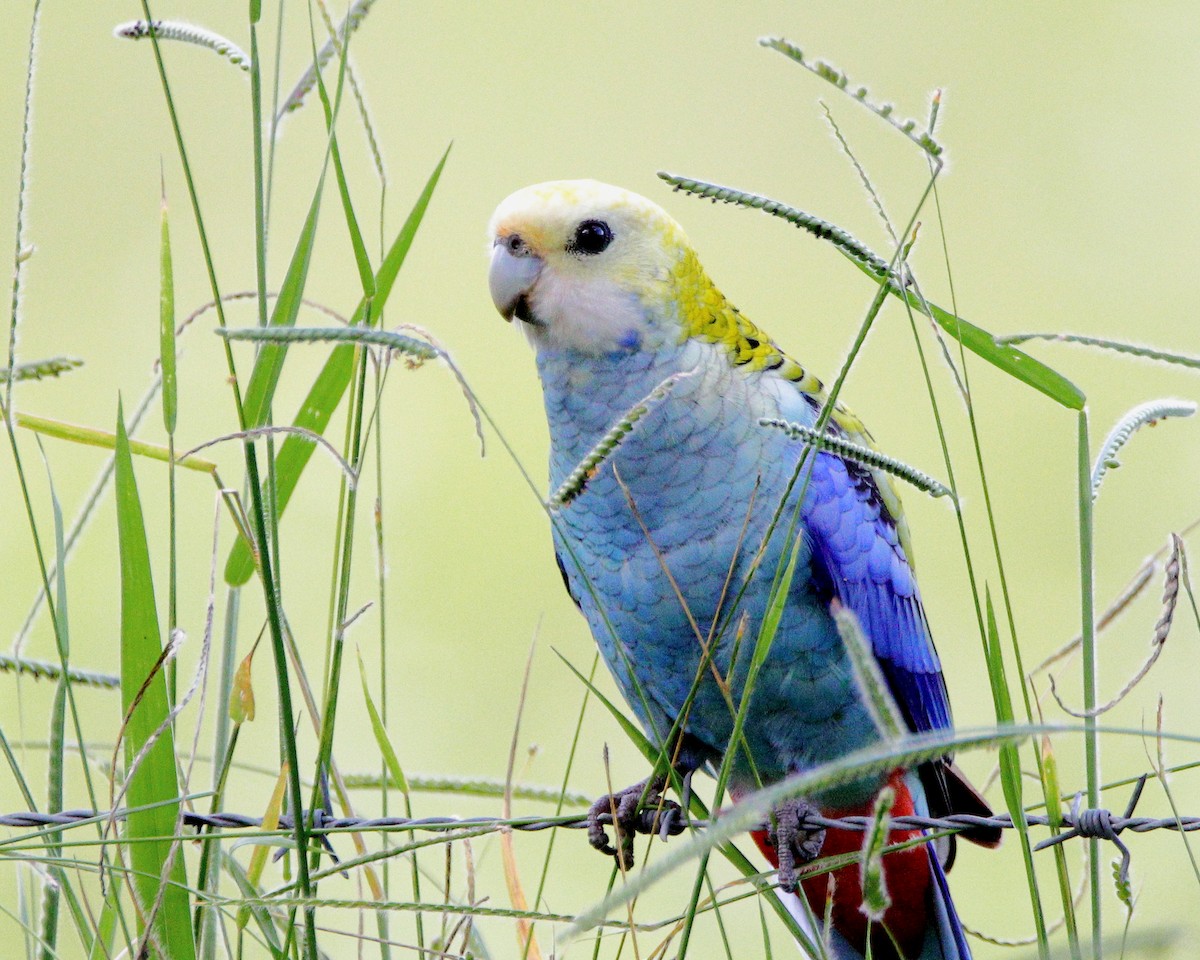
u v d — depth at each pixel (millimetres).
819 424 4590
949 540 14156
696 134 17938
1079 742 10055
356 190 16734
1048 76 18219
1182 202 16984
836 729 6777
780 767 7008
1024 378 4961
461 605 13531
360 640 12656
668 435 6500
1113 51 18203
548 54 18281
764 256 16766
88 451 13828
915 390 15094
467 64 18000
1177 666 11633
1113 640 12109
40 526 13133
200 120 16688
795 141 17781
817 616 6613
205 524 13484
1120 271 16609
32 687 10367
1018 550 13977
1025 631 13250
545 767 11930
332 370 5648
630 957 7805
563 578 7430
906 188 17516
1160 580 7305
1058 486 14391
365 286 5254
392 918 8211
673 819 6328
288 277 5406
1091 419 15125
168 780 5094
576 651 13047
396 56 17906
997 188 17500
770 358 6883
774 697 6672
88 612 12680
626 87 18094
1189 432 14859
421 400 14828
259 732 11148
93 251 15852
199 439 14008
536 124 17922
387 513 13758
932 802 7348
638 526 6594
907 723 7191
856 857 5000
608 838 6461
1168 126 17609
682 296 6664
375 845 7332
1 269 15500
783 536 6445
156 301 15352
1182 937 4469
